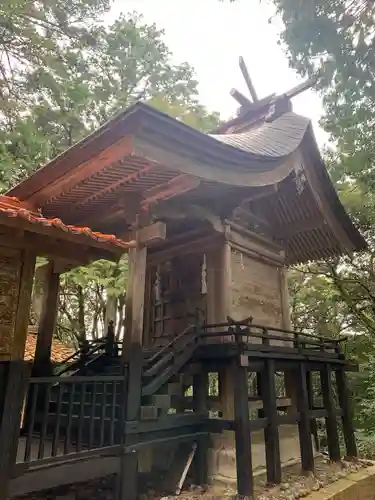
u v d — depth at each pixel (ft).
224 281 20.65
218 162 14.67
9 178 26.78
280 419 18.20
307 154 22.95
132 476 13.01
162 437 14.66
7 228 12.12
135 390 13.75
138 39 35.09
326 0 21.63
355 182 37.52
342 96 25.11
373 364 40.75
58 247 14.49
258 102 29.58
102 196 16.17
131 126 11.30
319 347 22.93
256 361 17.93
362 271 41.86
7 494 9.71
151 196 15.53
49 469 10.84
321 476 19.21
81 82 31.45
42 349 19.30
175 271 23.41
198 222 20.95
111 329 22.62
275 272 25.91
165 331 22.77
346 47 22.33
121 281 30.07
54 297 20.18
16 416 10.20
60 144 32.30
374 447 33.73
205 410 17.51
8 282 12.55
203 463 16.33
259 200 25.52
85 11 30.86
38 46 28.35
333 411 22.57
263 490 16.37
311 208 25.38
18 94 29.81
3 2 24.62
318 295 49.42
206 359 17.52
